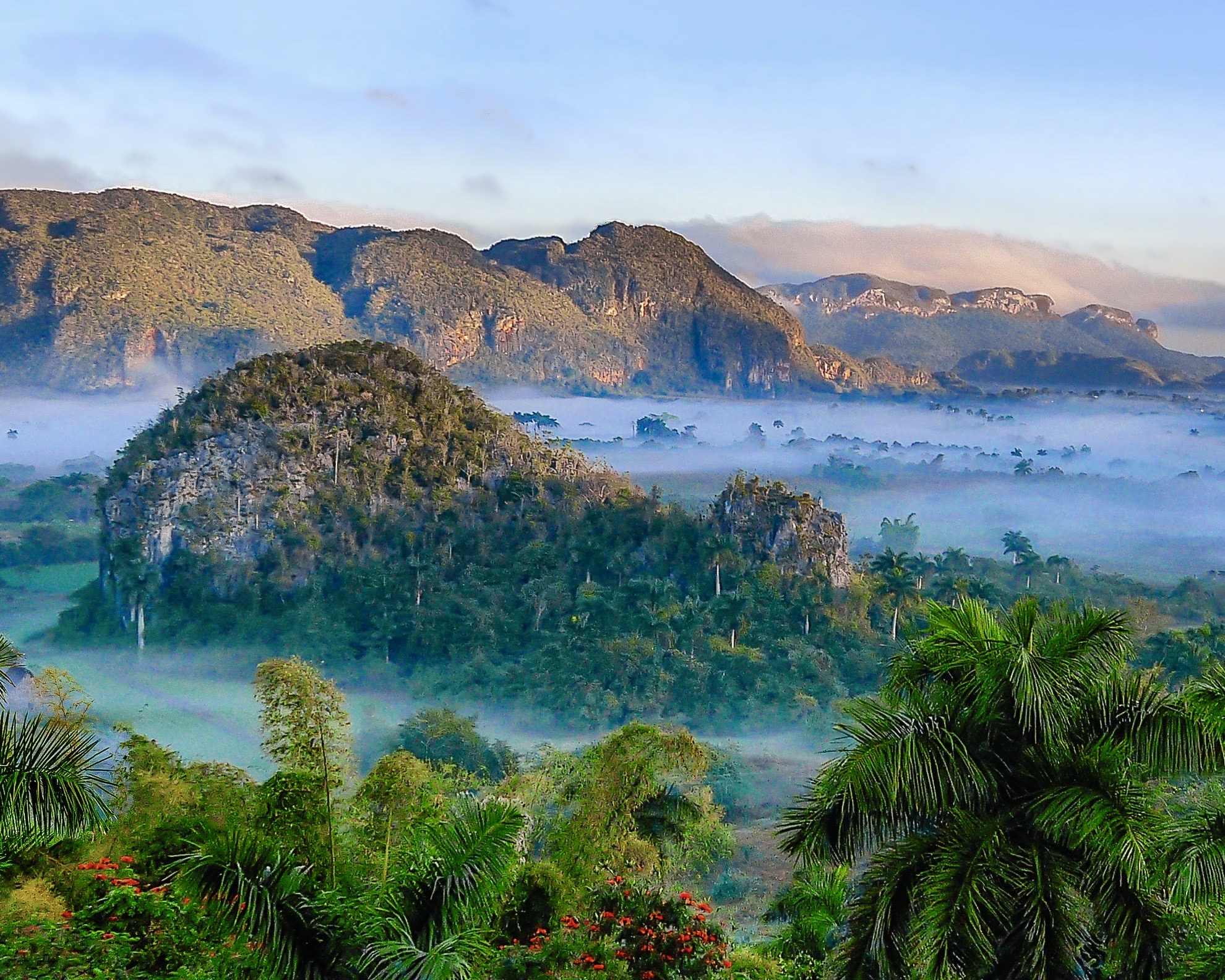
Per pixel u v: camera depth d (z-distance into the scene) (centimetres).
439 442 14450
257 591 12206
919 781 1497
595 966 2050
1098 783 1474
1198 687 1530
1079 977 1558
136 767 2370
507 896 2178
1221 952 1473
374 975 1355
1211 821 1535
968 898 1417
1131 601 12800
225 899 1420
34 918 1532
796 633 10800
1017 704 1522
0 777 1550
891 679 1703
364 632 11525
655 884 2952
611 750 3069
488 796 3158
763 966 2348
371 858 2084
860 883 1673
